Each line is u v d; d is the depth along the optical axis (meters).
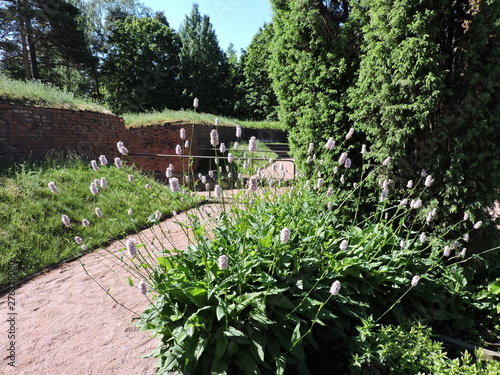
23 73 20.67
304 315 2.05
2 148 5.66
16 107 5.94
